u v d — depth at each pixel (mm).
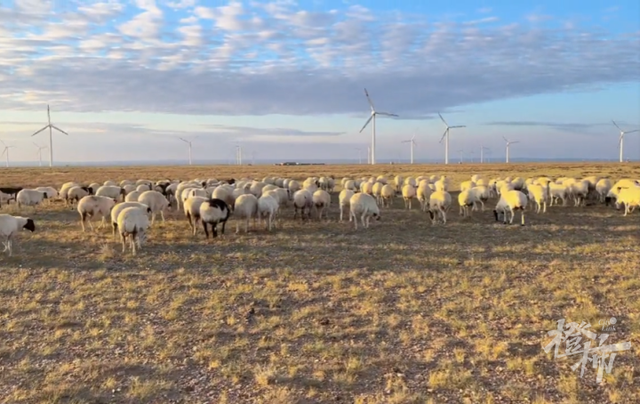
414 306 10828
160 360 8125
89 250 17109
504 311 10352
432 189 30016
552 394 6793
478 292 11766
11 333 9359
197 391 7051
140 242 17672
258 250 17094
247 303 11258
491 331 9250
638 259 15164
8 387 7148
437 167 98875
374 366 7832
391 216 26078
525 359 7941
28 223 17094
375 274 13867
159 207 23094
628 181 30828
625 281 12328
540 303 10906
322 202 23938
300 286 12508
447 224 23109
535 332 9156
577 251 16531
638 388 6910
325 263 15195
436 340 8891
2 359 8188
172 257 15820
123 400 6773
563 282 12562
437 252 16703
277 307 10992
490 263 14891
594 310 10102
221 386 7184
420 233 20719
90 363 7898
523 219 23031
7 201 32219
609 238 19016
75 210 28859
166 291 12172
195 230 20156
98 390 7039
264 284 12859
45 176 69438
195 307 10922
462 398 6723
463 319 9984
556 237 19391
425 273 13766
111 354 8367
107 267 14680
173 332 9383
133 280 13219
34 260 15547
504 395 6793
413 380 7328
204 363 7996
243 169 102375
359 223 23453
